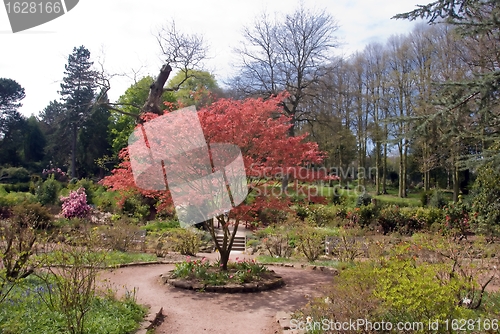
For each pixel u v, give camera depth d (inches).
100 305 220.8
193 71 1035.9
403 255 246.4
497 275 257.6
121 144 1217.4
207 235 604.4
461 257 257.4
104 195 850.1
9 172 1298.0
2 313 190.2
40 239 254.2
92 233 410.6
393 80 984.9
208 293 296.5
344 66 1062.4
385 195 1160.8
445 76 734.5
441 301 155.6
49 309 201.5
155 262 427.8
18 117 1578.5
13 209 536.1
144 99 1154.0
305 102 986.7
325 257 466.9
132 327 201.9
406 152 1120.8
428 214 631.8
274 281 318.7
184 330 221.0
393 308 164.2
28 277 263.4
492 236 509.0
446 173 1218.0
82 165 1574.8
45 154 1640.0
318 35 969.5
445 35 786.8
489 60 524.4
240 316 245.0
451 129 289.9
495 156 269.3
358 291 170.6
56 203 746.8
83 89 1476.4
